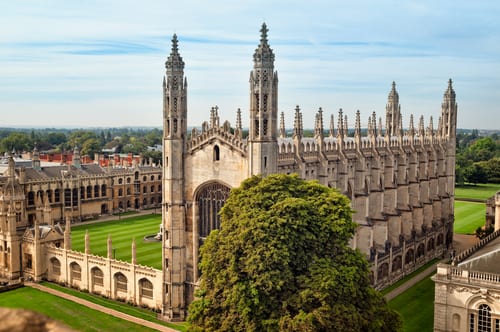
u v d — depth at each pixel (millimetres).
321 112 92812
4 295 92938
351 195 100625
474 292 57375
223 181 80250
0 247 107000
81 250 121438
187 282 84000
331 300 56719
